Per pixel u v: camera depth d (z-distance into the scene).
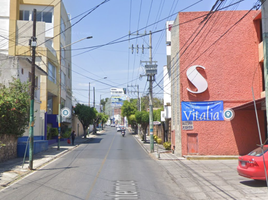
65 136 42.12
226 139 21.22
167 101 31.16
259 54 21.09
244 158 10.82
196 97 21.64
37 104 27.55
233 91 21.42
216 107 21.41
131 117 62.75
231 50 21.55
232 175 13.69
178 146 22.41
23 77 24.19
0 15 34.31
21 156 20.92
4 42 33.75
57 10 39.16
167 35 30.45
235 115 21.28
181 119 21.64
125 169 15.70
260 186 11.10
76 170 15.25
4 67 22.75
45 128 31.66
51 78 36.09
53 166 16.97
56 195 9.57
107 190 10.37
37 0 38.50
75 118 54.72
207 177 13.37
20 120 19.52
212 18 21.70
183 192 10.38
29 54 33.16
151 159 20.91
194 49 21.83
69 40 49.16
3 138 18.16
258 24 21.53
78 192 10.02
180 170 15.59
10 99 18.00
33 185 11.35
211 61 21.66
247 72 21.38
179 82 22.00
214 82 21.56
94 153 25.08
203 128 21.44
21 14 38.66
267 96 9.30
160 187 11.14
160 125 41.12
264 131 21.08
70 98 49.94
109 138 50.41
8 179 12.55
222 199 9.39
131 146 34.03
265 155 10.34
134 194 9.84
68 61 48.50
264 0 9.66
